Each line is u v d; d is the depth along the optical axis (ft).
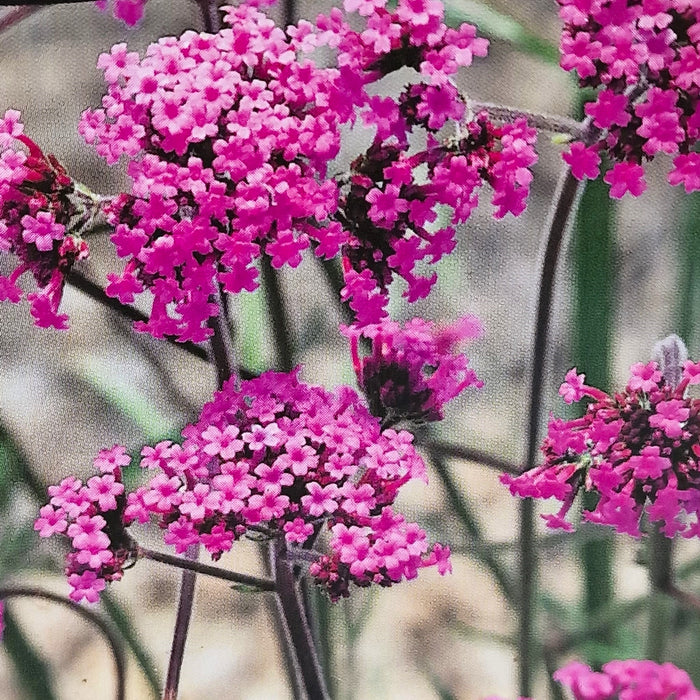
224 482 1.61
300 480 1.63
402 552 1.62
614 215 1.77
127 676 1.80
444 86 1.59
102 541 1.63
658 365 1.68
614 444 1.67
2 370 1.82
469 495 1.81
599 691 1.64
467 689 1.79
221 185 1.57
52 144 1.79
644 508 1.71
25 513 1.81
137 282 1.59
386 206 1.58
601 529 1.78
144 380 1.82
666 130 1.60
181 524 1.62
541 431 1.76
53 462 1.81
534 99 1.78
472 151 1.60
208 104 1.57
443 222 1.80
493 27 1.78
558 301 1.77
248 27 1.58
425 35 1.58
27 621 1.80
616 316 1.79
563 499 1.68
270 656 1.80
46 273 1.60
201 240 1.57
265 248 1.58
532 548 1.80
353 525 1.63
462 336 1.79
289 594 1.69
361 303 1.60
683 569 1.77
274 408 1.63
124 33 1.78
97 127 1.58
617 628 1.79
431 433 1.80
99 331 1.82
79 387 1.82
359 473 1.67
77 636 1.81
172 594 1.81
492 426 1.81
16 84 1.80
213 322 1.67
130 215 1.58
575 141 1.64
